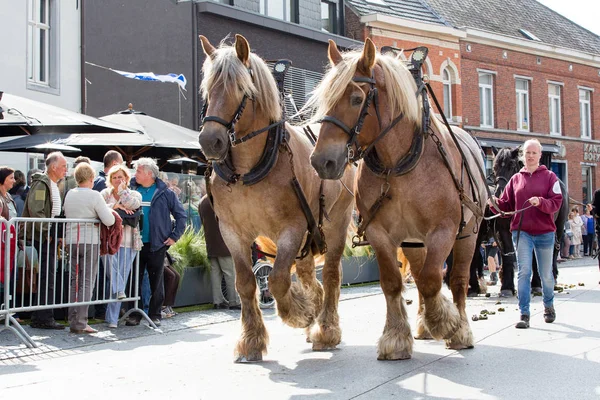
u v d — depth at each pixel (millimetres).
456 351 6699
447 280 11297
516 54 32094
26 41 16891
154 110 22500
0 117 8930
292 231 6262
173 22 22047
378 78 5922
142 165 9250
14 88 16594
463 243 7000
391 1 28469
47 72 17844
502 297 11578
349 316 9555
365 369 6020
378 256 6242
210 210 10469
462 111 29766
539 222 8211
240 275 6422
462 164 6688
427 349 6812
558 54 33812
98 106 23109
